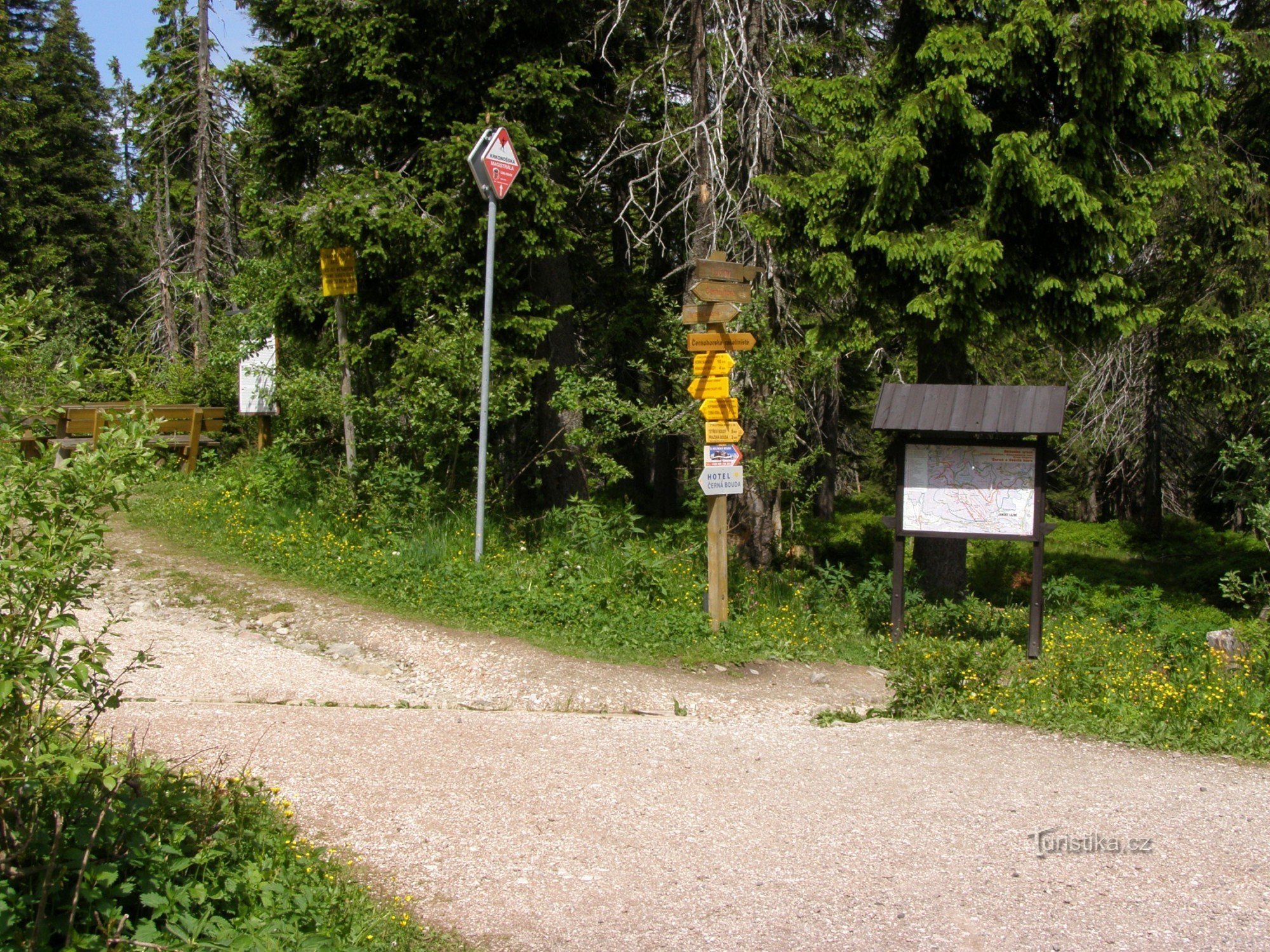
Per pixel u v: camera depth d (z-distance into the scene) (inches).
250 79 569.3
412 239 542.3
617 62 642.8
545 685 345.1
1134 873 185.9
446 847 188.7
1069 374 803.4
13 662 132.2
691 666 379.2
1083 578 701.9
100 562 148.3
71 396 153.3
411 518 499.5
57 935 139.3
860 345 544.4
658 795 220.4
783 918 167.0
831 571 539.8
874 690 378.0
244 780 191.6
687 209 608.4
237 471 581.9
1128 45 488.7
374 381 592.1
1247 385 587.8
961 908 171.8
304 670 340.2
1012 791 228.8
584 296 731.4
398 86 552.7
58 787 149.8
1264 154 637.3
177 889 147.9
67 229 1144.8
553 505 692.1
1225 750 267.9
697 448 589.6
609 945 158.1
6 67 1075.3
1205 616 579.8
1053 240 514.6
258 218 571.8
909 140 483.8
